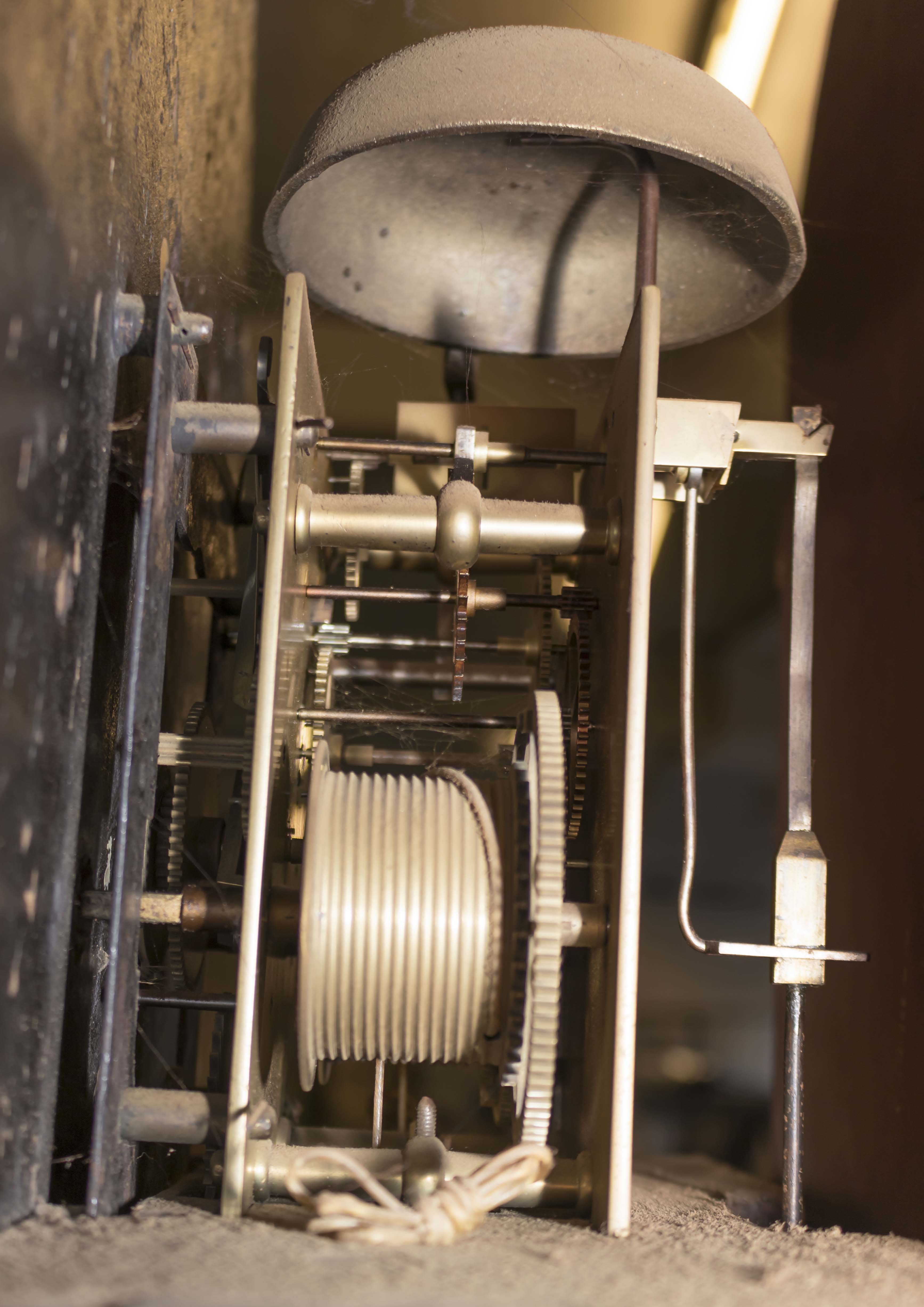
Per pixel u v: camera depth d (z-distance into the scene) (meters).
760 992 4.91
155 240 2.50
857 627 2.96
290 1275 1.36
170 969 2.19
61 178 1.77
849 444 3.09
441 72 2.10
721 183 2.43
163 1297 1.25
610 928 1.91
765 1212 2.89
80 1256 1.42
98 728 2.12
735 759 5.07
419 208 2.75
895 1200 2.48
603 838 2.12
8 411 1.55
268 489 2.27
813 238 3.38
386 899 1.83
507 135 2.43
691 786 2.18
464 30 2.55
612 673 2.10
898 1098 2.52
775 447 2.37
